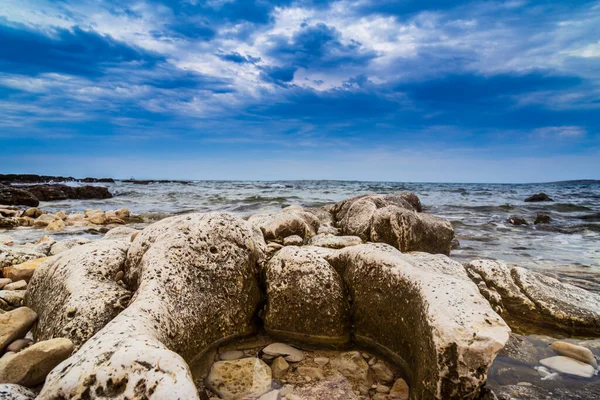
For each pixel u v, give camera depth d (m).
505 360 3.16
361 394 2.57
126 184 45.97
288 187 37.50
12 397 2.04
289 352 3.10
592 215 14.27
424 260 3.80
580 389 2.71
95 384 1.78
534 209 16.47
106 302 2.98
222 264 3.46
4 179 40.41
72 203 20.11
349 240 6.44
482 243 8.95
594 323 3.77
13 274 4.52
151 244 3.66
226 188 35.06
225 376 2.70
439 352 2.32
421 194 27.84
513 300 4.25
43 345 2.43
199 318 3.04
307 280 3.47
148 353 1.90
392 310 3.03
